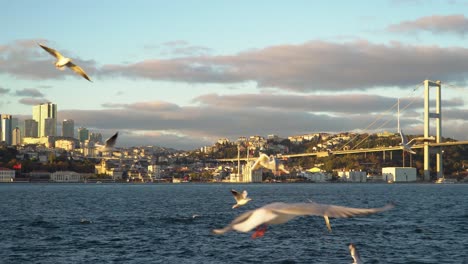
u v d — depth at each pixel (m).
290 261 34.91
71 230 53.25
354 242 43.12
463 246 41.41
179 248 40.50
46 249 40.69
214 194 163.38
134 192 185.88
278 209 5.48
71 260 36.00
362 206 106.12
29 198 133.25
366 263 34.41
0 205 100.75
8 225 58.34
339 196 147.25
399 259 35.81
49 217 70.00
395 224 57.06
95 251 39.66
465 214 72.31
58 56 15.48
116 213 77.06
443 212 76.38
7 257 37.22
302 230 50.50
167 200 121.06
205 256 37.00
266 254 37.50
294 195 156.38
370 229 52.03
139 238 46.47
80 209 87.56
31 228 55.31
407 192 176.75
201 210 83.69
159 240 45.00
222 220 64.06
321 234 47.81
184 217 68.62
